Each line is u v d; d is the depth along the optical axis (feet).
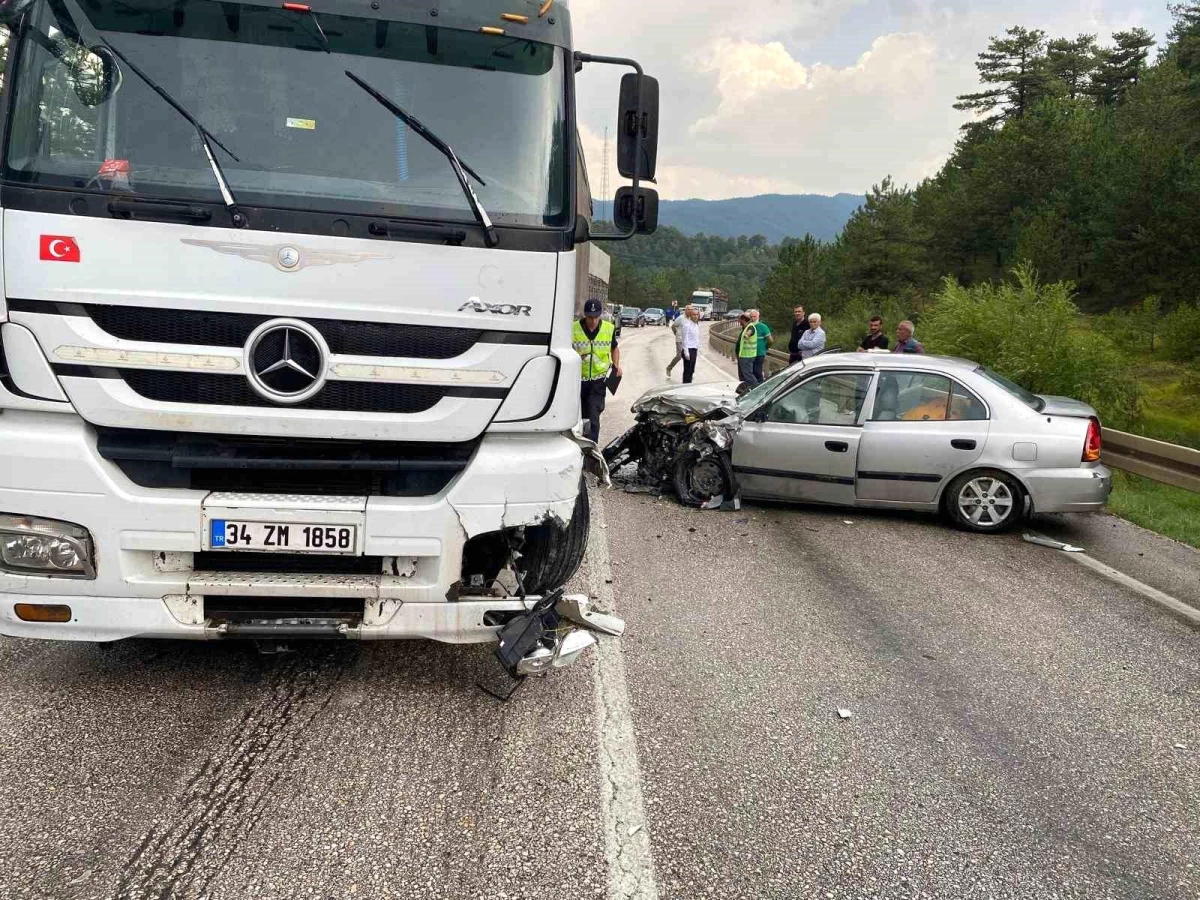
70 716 12.44
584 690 14.34
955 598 20.68
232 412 11.52
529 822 10.50
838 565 23.00
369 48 12.37
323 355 11.63
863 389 27.94
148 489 11.57
